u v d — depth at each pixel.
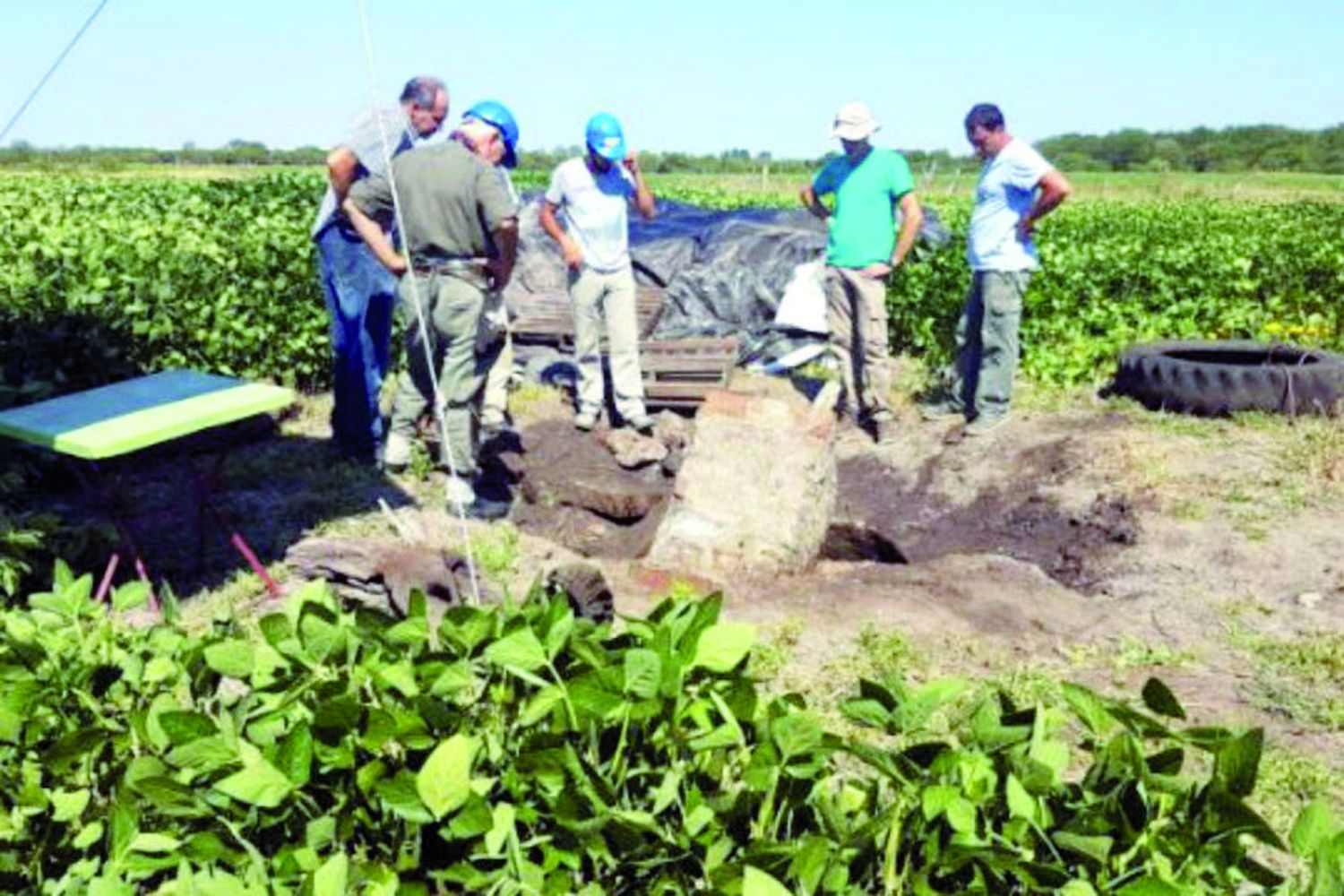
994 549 7.00
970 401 8.69
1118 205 29.95
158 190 21.34
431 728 2.14
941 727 4.19
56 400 5.16
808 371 10.46
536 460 8.13
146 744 2.37
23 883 2.31
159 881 2.37
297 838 2.16
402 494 6.96
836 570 5.88
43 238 9.48
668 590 5.39
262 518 6.41
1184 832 1.89
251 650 2.32
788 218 12.21
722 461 5.96
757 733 2.19
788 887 1.95
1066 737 4.22
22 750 2.35
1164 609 5.53
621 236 8.37
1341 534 6.35
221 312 8.62
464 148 6.44
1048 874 1.84
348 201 6.50
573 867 2.09
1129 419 8.50
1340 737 4.31
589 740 2.13
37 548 5.01
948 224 17.75
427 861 2.16
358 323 7.25
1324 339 11.09
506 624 2.30
